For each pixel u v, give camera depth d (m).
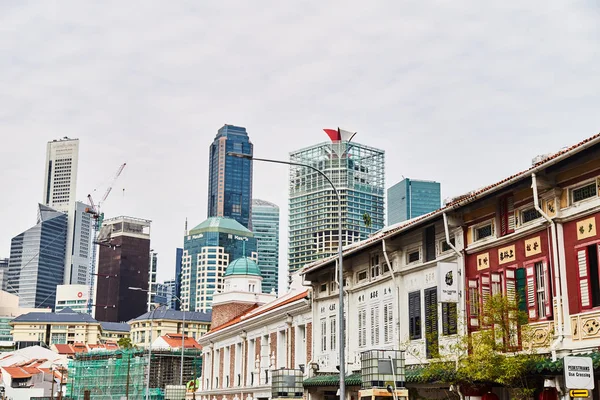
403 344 35.31
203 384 82.44
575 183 26.59
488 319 26.72
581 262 25.98
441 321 34.47
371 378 35.09
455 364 28.02
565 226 26.98
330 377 44.44
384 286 40.31
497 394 30.12
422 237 36.78
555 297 26.70
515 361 24.81
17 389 128.62
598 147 24.55
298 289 64.94
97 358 121.50
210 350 81.25
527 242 28.98
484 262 31.61
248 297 88.06
